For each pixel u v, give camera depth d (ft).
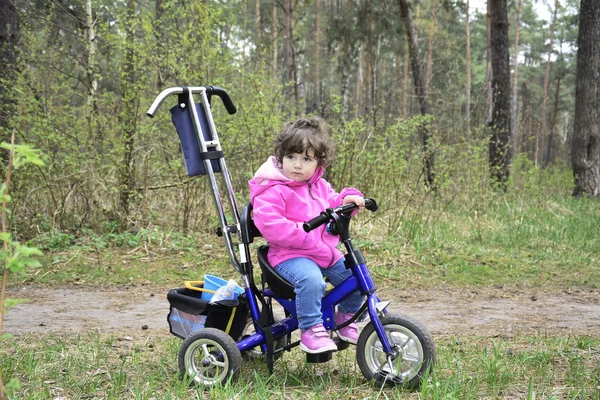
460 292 20.02
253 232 11.63
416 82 51.34
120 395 10.69
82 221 26.22
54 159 26.07
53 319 16.81
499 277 21.71
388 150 27.86
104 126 26.96
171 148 28.04
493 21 44.86
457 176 34.30
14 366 12.05
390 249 24.08
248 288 11.32
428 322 16.65
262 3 79.20
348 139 27.61
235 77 28.53
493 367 11.67
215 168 11.85
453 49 89.40
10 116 27.12
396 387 10.30
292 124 11.00
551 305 18.51
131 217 26.84
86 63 28.84
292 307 11.01
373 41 56.80
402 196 28.58
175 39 27.40
